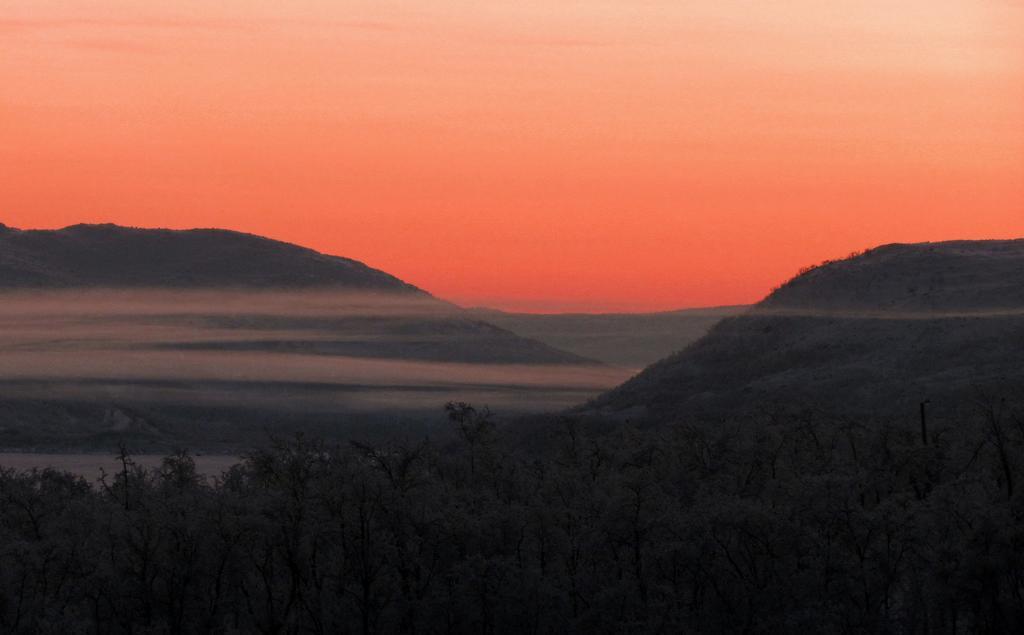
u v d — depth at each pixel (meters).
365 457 85.38
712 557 80.44
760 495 91.50
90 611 81.69
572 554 84.06
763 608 78.31
